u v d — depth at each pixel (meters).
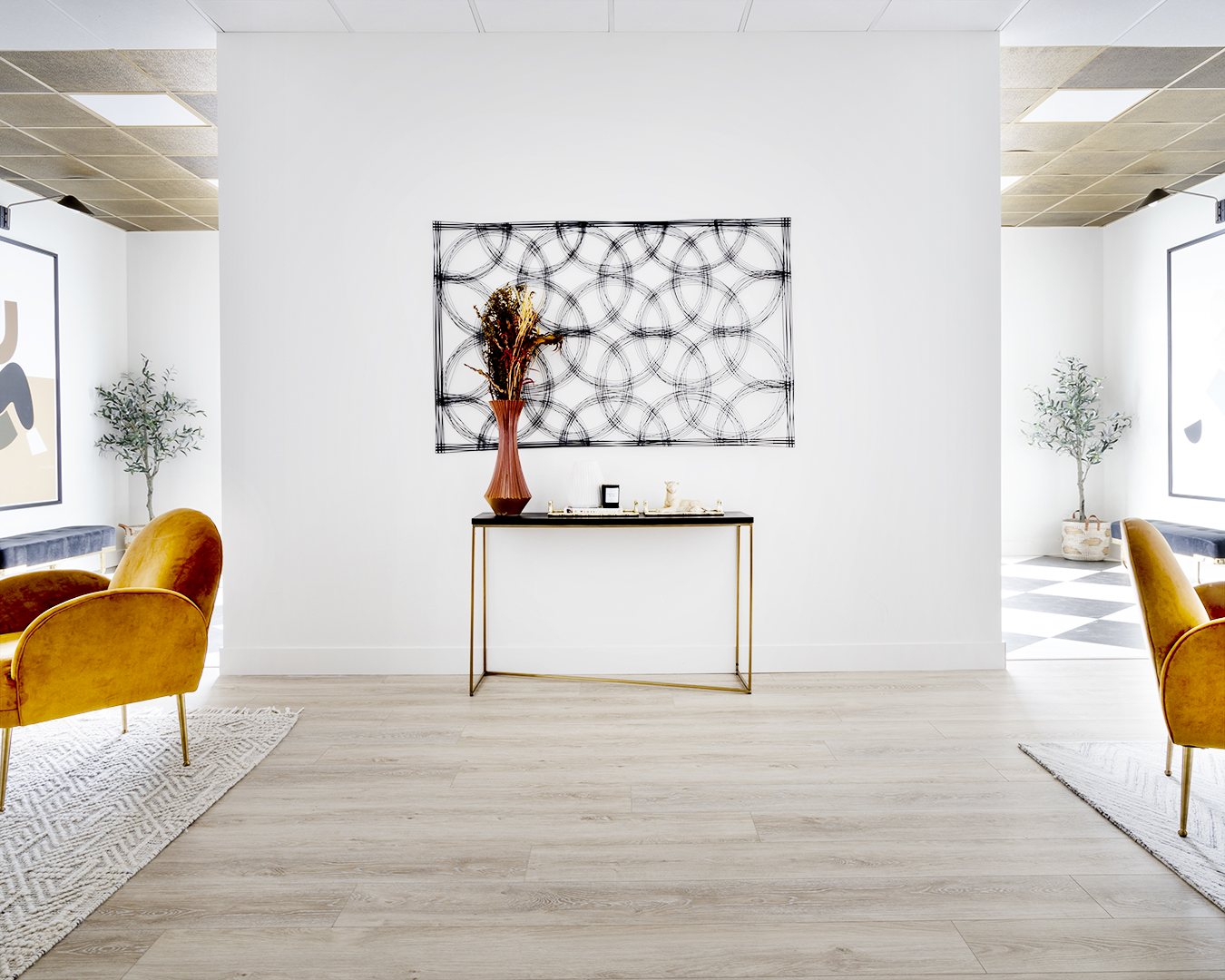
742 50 3.27
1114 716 2.75
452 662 3.34
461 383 3.30
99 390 5.93
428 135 3.27
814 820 1.99
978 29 3.27
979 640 3.36
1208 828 1.91
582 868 1.77
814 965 1.43
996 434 3.34
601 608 3.34
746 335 3.30
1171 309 5.68
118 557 6.16
